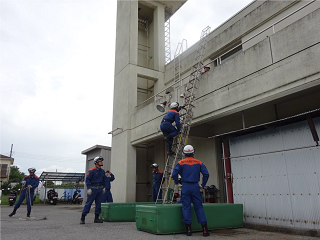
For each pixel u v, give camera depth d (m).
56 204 22.14
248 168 7.30
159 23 15.43
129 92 13.12
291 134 6.32
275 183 6.52
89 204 7.50
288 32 6.09
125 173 12.11
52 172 22.31
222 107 7.61
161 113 10.48
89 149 17.86
